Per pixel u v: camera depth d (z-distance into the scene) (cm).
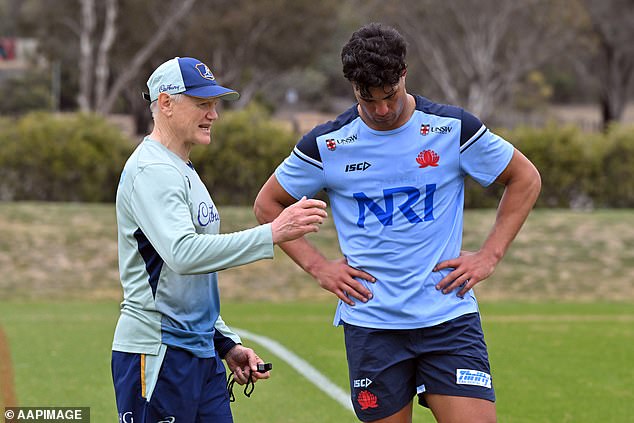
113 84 18062
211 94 1586
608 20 17262
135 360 1600
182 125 1603
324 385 3136
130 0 15750
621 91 18500
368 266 1752
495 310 5322
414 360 1756
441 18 17638
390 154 1731
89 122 8681
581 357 3712
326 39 18062
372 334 1744
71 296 5819
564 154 8719
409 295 1723
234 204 8525
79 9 16162
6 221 7038
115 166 8550
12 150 8394
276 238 1522
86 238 6819
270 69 18250
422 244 1733
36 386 3048
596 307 5503
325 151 1762
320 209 1544
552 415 2775
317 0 16988
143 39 16250
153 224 1538
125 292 1628
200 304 1633
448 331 1720
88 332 4178
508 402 2934
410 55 18112
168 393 1602
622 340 4147
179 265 1512
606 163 8756
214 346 1755
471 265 1741
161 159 1580
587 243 6875
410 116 1736
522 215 1783
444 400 1720
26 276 6112
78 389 3016
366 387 1758
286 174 1800
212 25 16412
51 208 7469
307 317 4903
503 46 18200
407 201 1731
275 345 3888
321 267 1775
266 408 2816
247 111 8738
